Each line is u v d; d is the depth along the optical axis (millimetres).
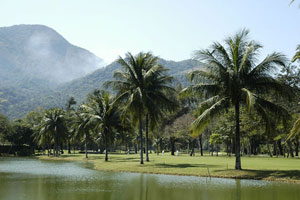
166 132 73250
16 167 43344
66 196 18797
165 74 40531
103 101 51250
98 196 18703
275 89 27516
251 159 46875
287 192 19125
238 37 28203
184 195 18719
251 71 27766
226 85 27781
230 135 64938
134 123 40375
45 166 45281
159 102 39531
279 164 33906
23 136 102250
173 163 37062
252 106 24953
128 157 60312
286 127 27641
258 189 20328
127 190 20719
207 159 46938
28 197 18578
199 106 29188
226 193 19094
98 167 39438
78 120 69250
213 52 28188
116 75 38938
